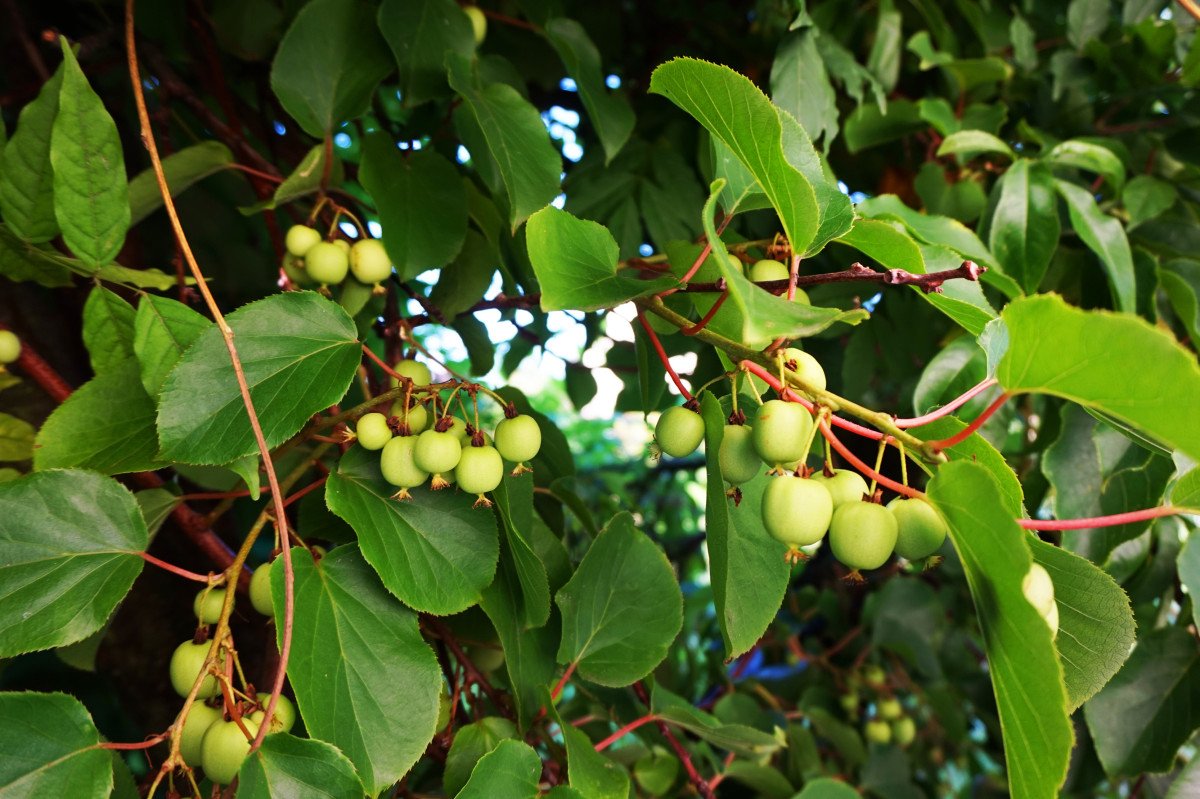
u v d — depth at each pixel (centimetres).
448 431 37
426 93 52
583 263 33
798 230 33
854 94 60
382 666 35
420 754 34
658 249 67
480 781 35
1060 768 26
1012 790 28
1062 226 64
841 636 103
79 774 30
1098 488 52
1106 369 26
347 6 50
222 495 43
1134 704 53
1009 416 53
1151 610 55
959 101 71
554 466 58
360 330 49
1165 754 52
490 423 111
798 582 115
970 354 53
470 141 50
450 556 38
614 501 117
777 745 49
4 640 32
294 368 36
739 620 36
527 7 57
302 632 34
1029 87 73
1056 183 56
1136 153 70
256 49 63
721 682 90
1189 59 66
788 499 31
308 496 44
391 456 36
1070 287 64
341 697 34
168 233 72
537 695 43
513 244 55
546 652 45
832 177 54
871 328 65
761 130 31
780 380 33
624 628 45
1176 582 57
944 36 70
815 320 27
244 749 32
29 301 56
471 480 36
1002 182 56
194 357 35
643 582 45
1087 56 71
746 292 28
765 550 37
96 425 37
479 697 47
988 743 113
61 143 37
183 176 50
